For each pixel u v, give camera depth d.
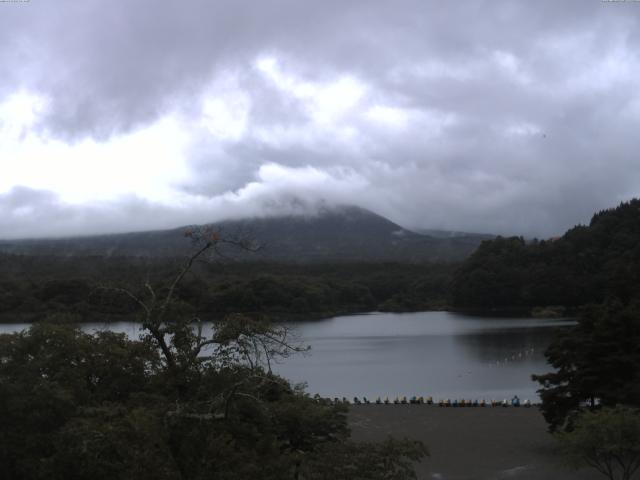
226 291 162.75
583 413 42.19
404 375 107.88
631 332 51.06
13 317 136.12
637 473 43.62
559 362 52.88
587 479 43.53
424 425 62.16
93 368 33.41
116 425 23.38
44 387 27.95
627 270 155.50
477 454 50.94
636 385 47.84
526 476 44.72
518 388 92.19
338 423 36.69
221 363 27.06
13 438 27.03
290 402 34.31
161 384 27.61
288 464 24.81
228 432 25.22
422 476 45.12
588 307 55.31
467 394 87.50
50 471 24.31
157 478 21.30
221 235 25.77
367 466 23.80
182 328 27.22
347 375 109.25
